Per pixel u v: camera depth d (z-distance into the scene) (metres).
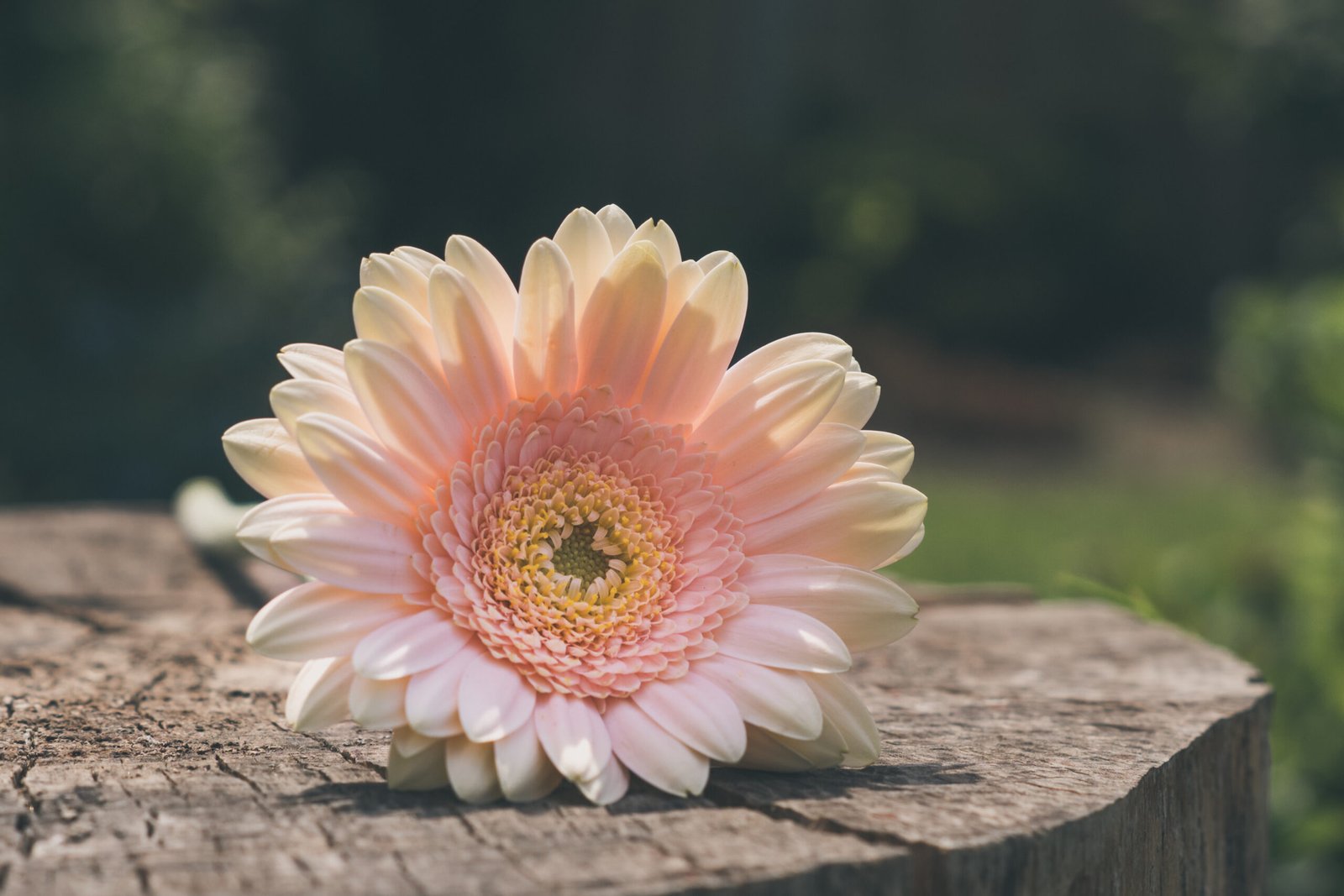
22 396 1.31
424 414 0.35
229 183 1.48
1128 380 2.85
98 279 1.42
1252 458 2.18
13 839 0.33
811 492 0.37
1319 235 1.53
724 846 0.33
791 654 0.35
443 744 0.34
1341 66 1.67
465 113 3.13
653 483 0.37
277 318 1.49
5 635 0.48
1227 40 1.85
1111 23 3.16
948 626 0.51
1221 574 0.75
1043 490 1.93
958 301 2.96
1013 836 0.33
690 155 3.19
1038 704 0.42
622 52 3.21
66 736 0.39
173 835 0.33
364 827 0.33
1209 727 0.40
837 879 0.32
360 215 2.58
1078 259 3.11
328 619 0.34
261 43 2.52
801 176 3.05
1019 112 3.24
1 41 1.40
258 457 0.35
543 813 0.34
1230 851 0.42
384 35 2.97
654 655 0.35
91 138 1.37
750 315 2.92
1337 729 0.64
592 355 0.36
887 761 0.37
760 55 3.20
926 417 2.41
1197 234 3.10
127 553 0.63
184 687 0.43
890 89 3.27
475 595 0.35
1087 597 0.65
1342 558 0.68
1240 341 0.94
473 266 0.36
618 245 0.38
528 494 0.36
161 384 1.35
